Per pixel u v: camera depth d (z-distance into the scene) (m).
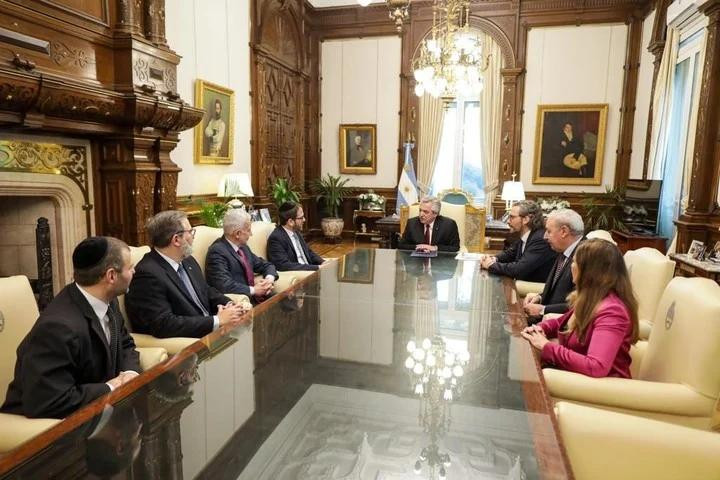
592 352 1.69
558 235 2.67
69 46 3.46
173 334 2.26
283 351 1.72
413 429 1.16
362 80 8.78
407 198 8.43
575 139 7.97
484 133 8.30
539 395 1.36
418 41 8.41
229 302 2.72
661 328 1.80
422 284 2.83
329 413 1.24
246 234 3.23
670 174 6.13
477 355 1.70
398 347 1.77
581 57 7.82
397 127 8.74
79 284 1.69
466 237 5.11
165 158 4.44
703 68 5.04
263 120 7.06
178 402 1.31
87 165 4.02
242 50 6.52
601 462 1.18
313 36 8.82
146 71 4.04
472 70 4.97
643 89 7.36
